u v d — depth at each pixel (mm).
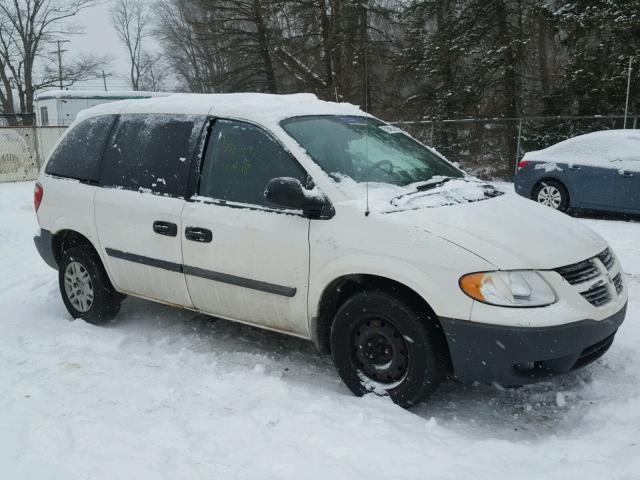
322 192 3881
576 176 10773
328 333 4059
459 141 19297
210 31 29984
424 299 3467
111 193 4961
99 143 5230
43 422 3457
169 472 2953
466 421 3650
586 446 3221
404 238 3541
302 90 26938
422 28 22969
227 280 4262
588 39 19375
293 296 3975
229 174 4348
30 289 6656
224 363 4484
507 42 20625
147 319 5488
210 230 4289
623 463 2998
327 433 3301
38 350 4715
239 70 29609
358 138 4453
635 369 4176
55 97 22062
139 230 4727
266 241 4027
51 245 5512
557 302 3355
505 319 3266
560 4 20188
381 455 3100
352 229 3705
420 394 3576
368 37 23422
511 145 18781
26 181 19500
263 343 4914
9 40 40625
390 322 3629
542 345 3266
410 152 4648
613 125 18547
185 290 4566
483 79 21328
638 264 7152
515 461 3074
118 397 3830
